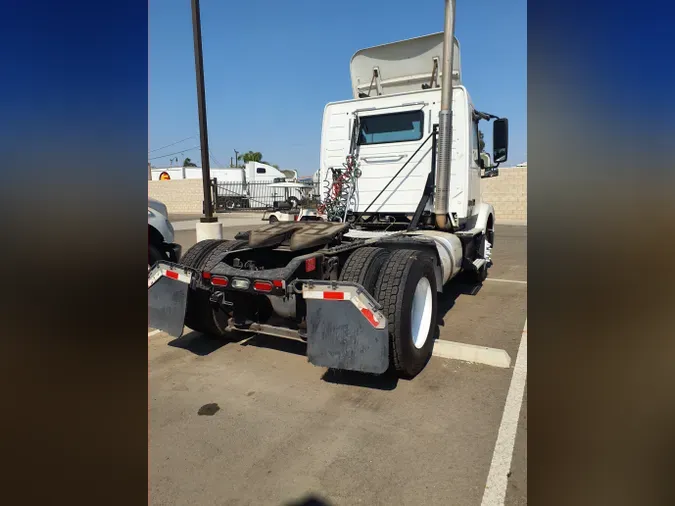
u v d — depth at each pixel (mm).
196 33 8016
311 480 2395
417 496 2268
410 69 5668
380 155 5570
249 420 2990
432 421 2947
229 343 4469
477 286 7035
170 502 2234
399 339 3334
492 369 3766
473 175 5809
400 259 3572
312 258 3557
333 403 3211
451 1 4711
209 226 8172
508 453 2596
